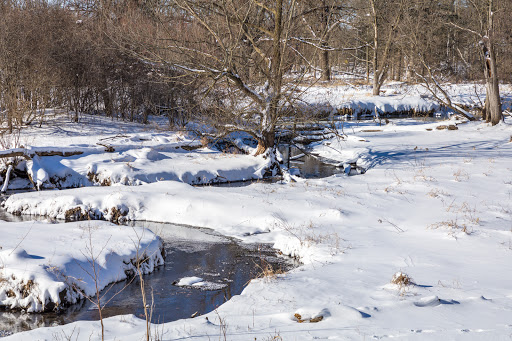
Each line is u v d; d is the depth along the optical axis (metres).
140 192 16.06
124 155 20.52
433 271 8.92
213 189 16.92
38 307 8.54
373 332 5.63
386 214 13.70
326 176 21.75
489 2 30.95
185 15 24.73
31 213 15.31
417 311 6.39
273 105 20.77
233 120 21.81
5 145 20.75
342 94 41.16
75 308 8.65
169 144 22.39
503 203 14.45
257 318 6.67
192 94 25.17
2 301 8.71
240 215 14.54
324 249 10.92
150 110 28.86
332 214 13.64
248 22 21.41
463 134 28.78
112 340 6.22
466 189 16.28
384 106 39.22
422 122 35.38
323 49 22.11
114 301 8.98
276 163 22.03
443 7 52.03
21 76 23.56
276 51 20.67
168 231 13.96
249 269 10.91
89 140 22.39
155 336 6.14
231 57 19.16
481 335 5.33
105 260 9.86
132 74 27.67
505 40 40.25
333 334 5.66
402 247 10.74
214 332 6.18
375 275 8.84
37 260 9.16
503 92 43.28
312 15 25.50
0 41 23.00
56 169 18.95
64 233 11.18
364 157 23.88
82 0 32.62
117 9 29.30
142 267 10.52
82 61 26.72
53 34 26.28
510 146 24.52
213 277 10.42
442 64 55.81
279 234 12.81
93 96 29.27
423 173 19.11
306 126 27.77
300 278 8.89
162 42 22.95
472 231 11.64
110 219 15.05
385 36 44.25
